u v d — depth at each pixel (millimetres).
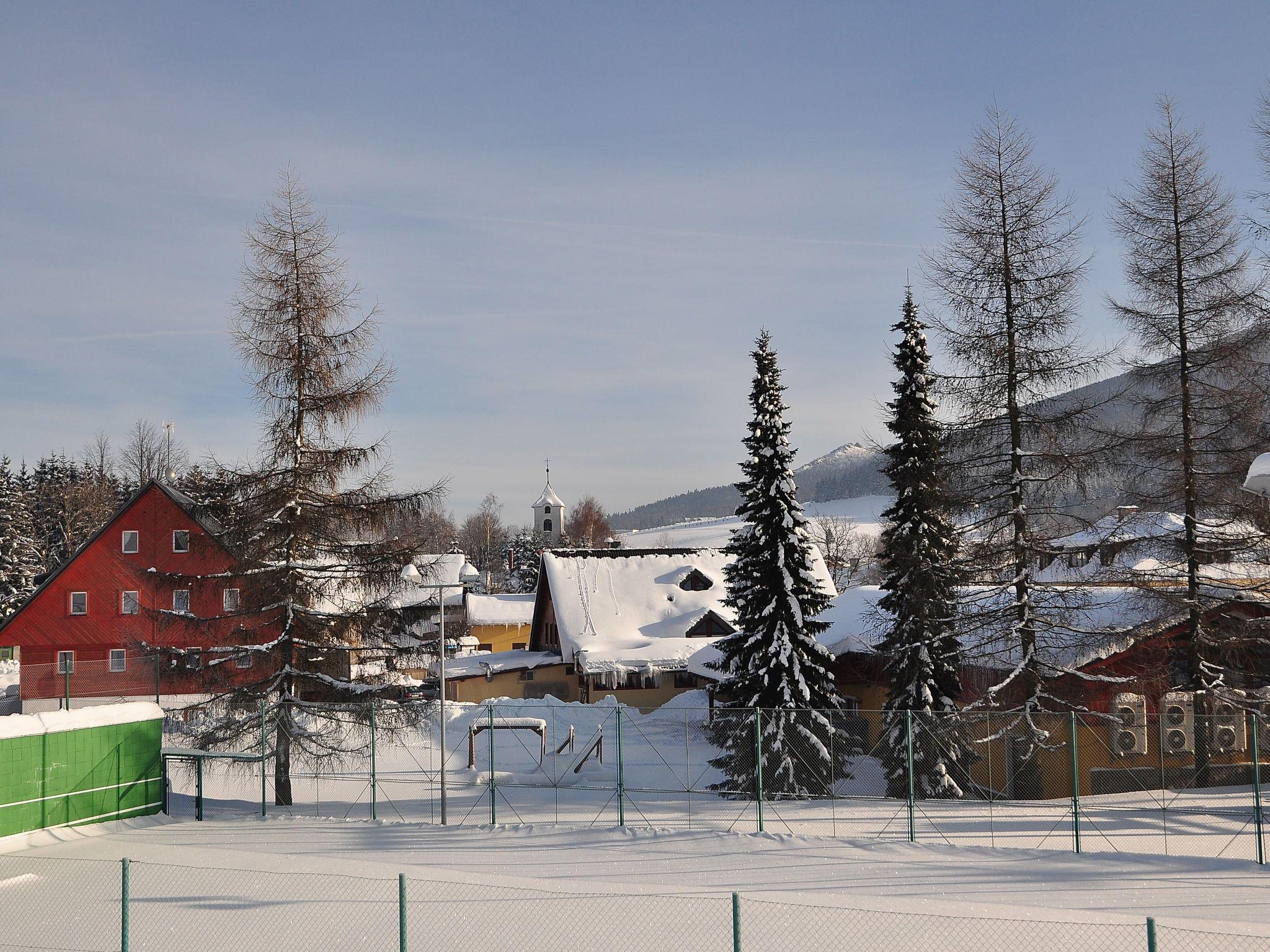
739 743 28391
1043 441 26906
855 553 104188
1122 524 27266
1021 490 26672
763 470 29797
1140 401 27484
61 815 24844
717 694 30234
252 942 15656
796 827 23906
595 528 157875
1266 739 28281
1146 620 28109
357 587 27781
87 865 21203
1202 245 27391
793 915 16719
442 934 15906
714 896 16969
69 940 15891
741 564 29875
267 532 26906
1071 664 27625
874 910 16938
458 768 33812
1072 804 25844
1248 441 26891
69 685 41844
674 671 48469
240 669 27766
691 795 28672
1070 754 26859
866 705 35750
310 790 30016
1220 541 27219
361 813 26688
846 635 34219
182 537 52156
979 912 16703
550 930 16000
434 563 28484
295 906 17625
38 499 101688
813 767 28172
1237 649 28125
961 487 27281
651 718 44531
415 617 27875
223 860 21469
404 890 13461
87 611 51906
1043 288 26797
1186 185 27469
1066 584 26641
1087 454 26438
